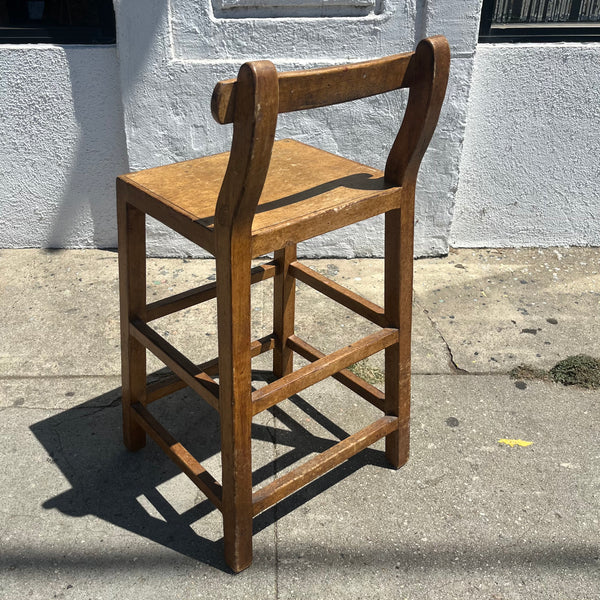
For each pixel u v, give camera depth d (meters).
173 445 1.72
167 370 2.29
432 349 2.40
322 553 1.65
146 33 2.52
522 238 3.06
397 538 1.69
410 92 1.43
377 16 2.54
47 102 2.71
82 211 2.93
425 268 2.92
